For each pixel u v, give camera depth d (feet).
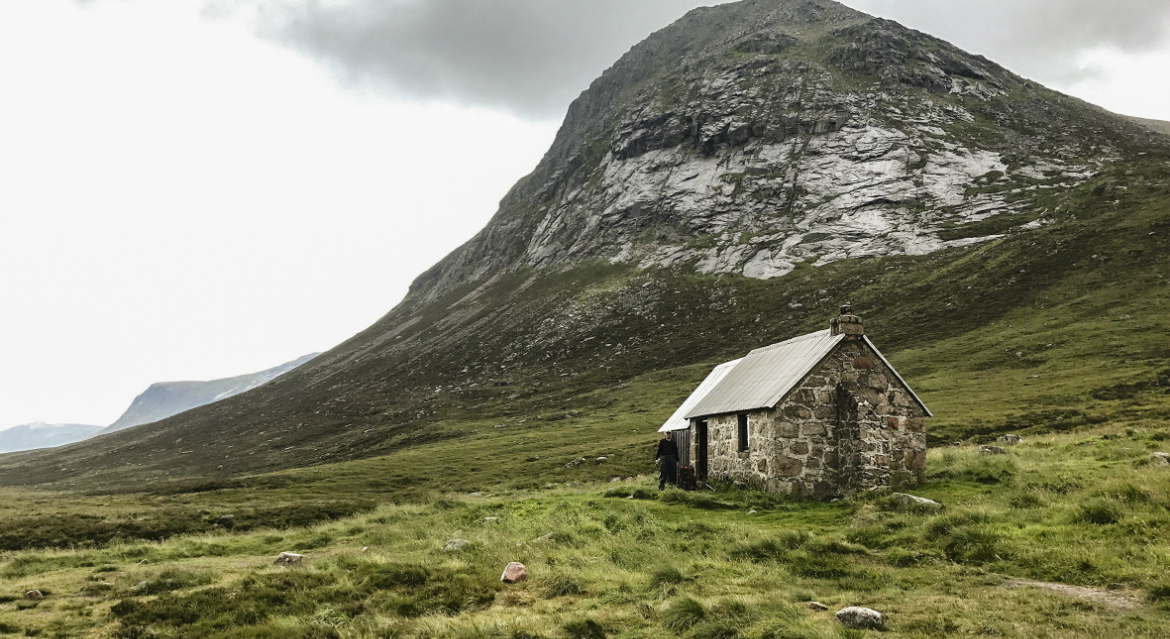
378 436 360.69
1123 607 42.11
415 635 44.29
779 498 93.04
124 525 124.06
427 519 97.91
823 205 572.10
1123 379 208.23
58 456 517.96
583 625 43.29
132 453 475.72
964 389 236.02
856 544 62.49
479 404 393.09
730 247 558.15
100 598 61.21
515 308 587.27
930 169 575.38
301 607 51.52
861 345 100.22
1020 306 329.11
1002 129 636.07
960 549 57.67
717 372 144.25
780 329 400.06
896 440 95.91
